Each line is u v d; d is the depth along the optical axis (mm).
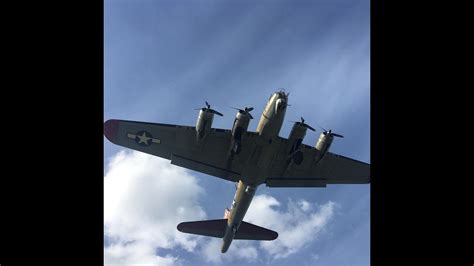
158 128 22781
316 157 23672
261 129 21828
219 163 23922
